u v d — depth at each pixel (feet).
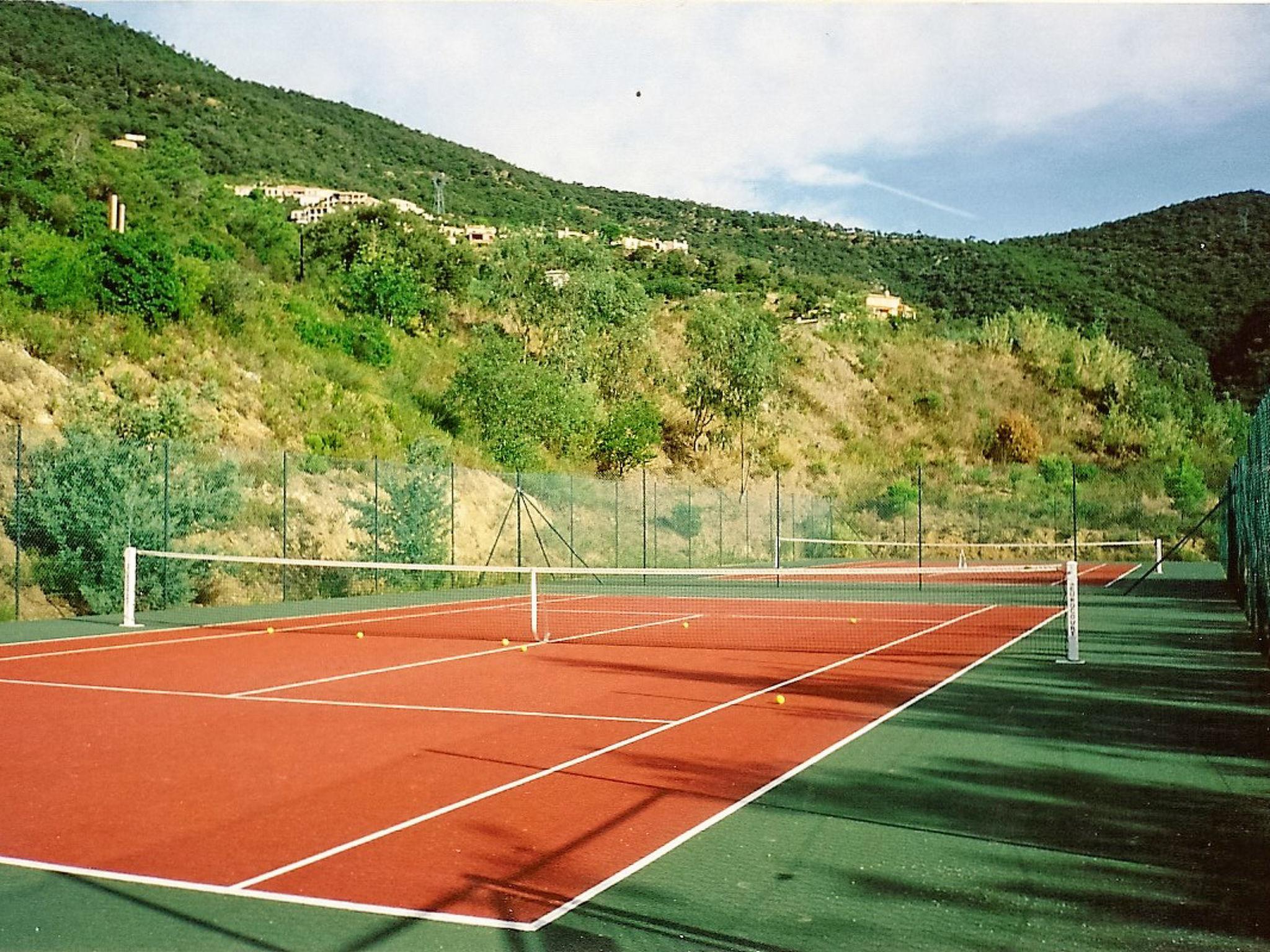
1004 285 334.44
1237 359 272.72
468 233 290.97
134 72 353.31
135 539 64.44
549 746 27.02
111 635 53.83
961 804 21.36
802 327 223.30
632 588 93.66
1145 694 35.78
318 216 270.05
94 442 64.64
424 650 48.60
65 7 380.99
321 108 463.42
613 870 17.39
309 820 20.31
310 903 15.88
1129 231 369.71
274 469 81.66
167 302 96.94
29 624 58.13
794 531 140.05
